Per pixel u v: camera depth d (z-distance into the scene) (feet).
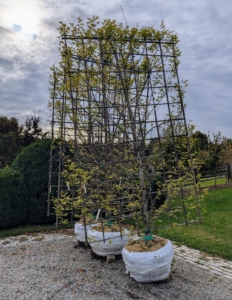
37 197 25.41
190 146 14.10
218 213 25.38
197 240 18.39
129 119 13.39
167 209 14.39
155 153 13.96
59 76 19.77
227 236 18.86
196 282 11.89
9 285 11.85
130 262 11.41
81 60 14.73
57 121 19.99
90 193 14.88
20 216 24.34
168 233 20.33
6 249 17.93
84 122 15.85
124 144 13.58
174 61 14.26
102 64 13.93
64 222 17.79
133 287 11.30
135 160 13.37
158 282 11.60
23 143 63.26
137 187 13.93
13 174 24.29
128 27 12.80
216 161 44.16
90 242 14.26
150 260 11.09
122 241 14.67
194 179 14.10
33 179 25.32
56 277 12.69
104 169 14.07
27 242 19.71
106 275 12.76
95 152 15.76
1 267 14.29
